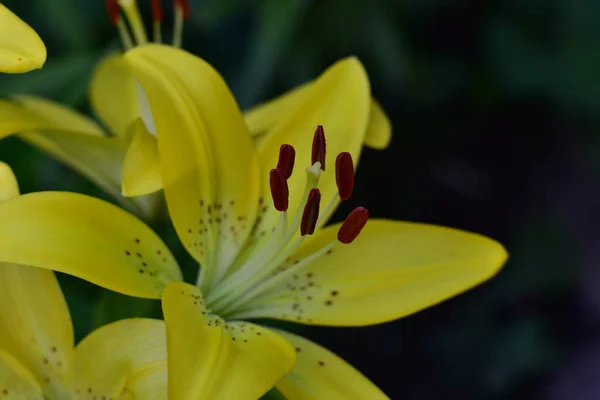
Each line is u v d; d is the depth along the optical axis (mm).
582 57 863
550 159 1071
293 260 568
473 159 1040
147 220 588
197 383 508
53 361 546
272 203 570
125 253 536
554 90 877
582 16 858
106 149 574
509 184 1051
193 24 741
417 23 856
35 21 699
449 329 1005
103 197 617
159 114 540
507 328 1016
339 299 563
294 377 544
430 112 916
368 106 571
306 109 569
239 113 558
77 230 526
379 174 927
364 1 736
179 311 521
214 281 563
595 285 1079
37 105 598
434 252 563
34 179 611
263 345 533
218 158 558
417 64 844
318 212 549
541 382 1057
